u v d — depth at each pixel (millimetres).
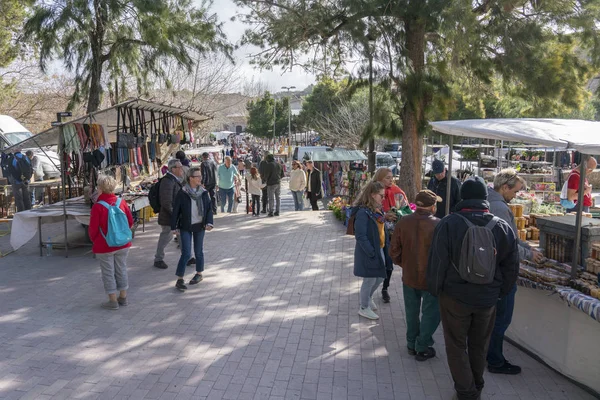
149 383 4188
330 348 4898
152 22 12805
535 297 4652
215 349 4852
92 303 6137
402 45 10672
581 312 4133
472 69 12016
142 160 10898
